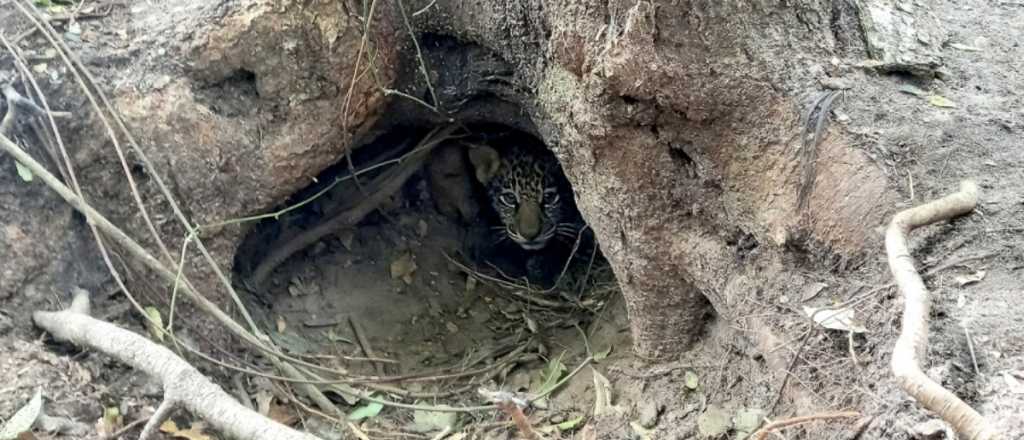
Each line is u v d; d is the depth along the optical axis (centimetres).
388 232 505
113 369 306
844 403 246
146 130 343
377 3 380
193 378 275
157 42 354
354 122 389
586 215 358
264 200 375
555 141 388
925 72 320
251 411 271
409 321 458
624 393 371
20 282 311
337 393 388
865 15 333
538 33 350
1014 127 299
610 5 291
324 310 445
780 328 281
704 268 324
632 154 313
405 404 385
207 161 354
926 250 261
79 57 342
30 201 321
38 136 326
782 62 300
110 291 334
